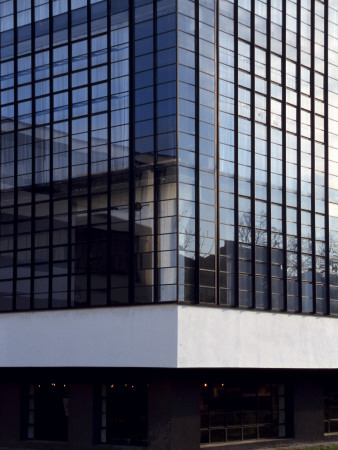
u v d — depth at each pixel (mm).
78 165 39844
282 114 42781
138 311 36812
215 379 39000
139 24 38656
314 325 43062
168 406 36031
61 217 40062
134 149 38062
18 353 40688
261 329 39812
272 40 42625
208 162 38219
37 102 41688
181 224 36438
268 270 40688
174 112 37031
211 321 37156
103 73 39531
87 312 38531
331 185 45438
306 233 43375
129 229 37656
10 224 41844
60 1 41438
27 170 41625
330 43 46125
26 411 41156
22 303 40906
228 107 39688
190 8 38281
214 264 37812
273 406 42125
